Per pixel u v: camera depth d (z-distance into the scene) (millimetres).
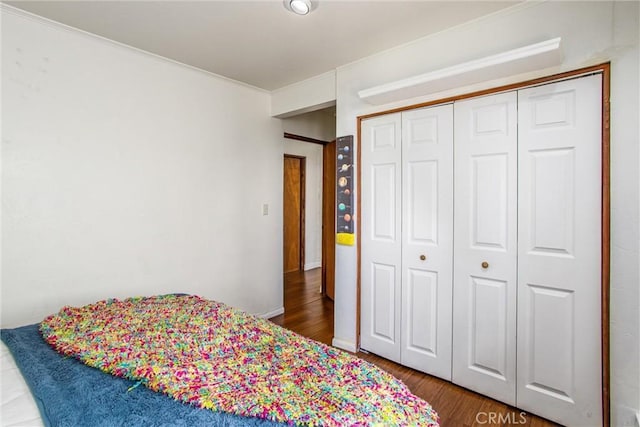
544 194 1724
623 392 1503
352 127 2553
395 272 2359
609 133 1519
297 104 3006
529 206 1774
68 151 2002
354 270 2578
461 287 2043
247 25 1966
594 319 1585
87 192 2086
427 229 2186
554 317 1706
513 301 1842
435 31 2045
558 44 1478
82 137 2059
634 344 1470
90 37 2070
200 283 2725
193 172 2652
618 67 1490
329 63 2551
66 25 1950
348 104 2568
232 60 2482
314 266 5652
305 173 5383
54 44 1936
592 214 1579
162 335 1284
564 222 1662
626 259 1482
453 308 2082
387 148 2375
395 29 2018
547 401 1736
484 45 1892
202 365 1062
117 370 1037
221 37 2117
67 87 1990
